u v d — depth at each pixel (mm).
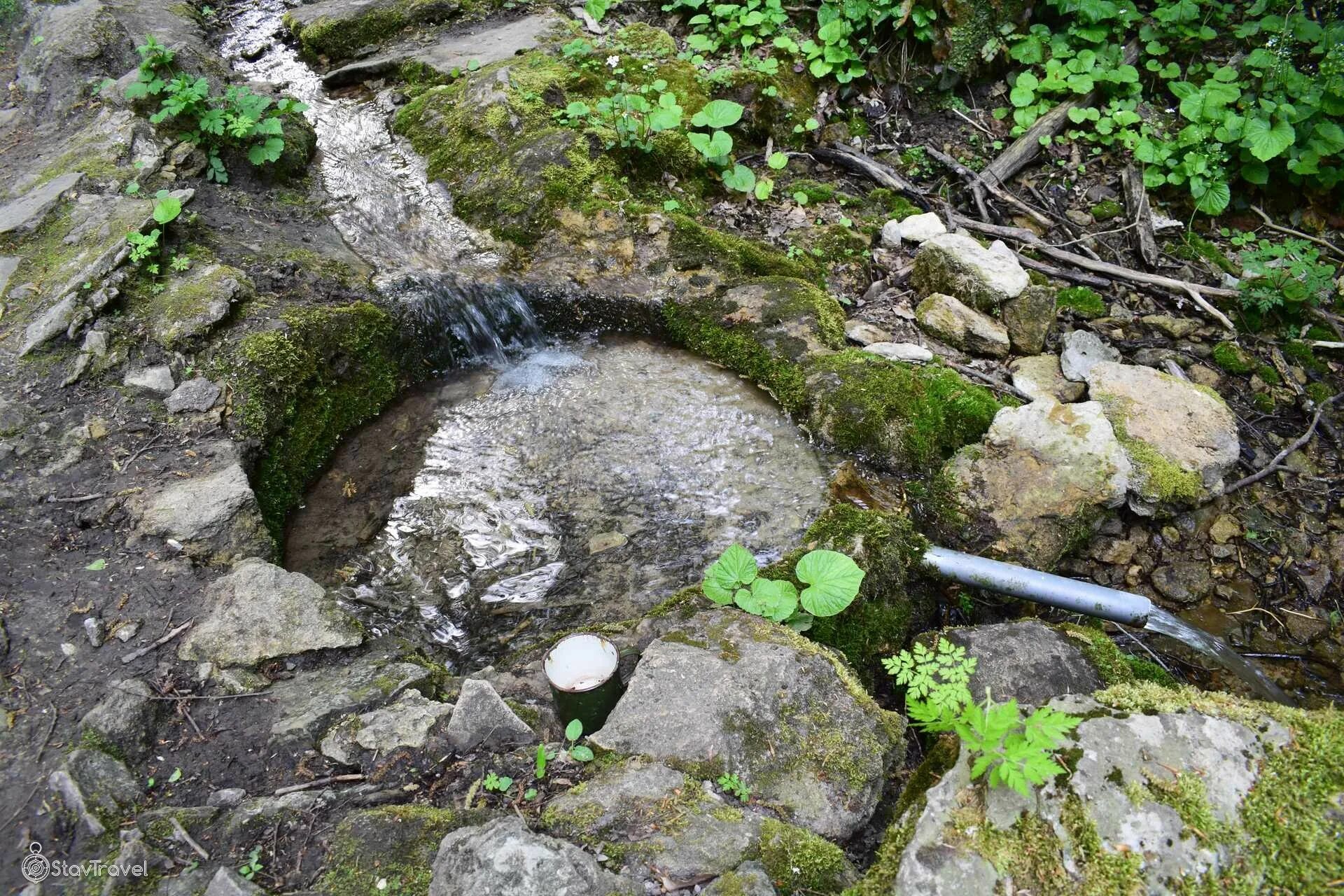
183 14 5891
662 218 4480
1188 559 3473
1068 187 5109
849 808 2230
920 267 4434
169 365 3510
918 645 2316
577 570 3355
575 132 4773
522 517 3584
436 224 4719
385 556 3418
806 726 2375
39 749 2299
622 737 2342
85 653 2580
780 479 3674
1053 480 3416
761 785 2252
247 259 4086
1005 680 2680
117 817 2174
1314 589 3373
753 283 4336
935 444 3670
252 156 4559
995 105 5547
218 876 2004
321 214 4672
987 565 3145
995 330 4125
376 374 4059
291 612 2744
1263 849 1742
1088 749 1929
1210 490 3502
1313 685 3107
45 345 3496
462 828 2057
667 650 2557
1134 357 4180
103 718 2350
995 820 1856
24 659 2537
